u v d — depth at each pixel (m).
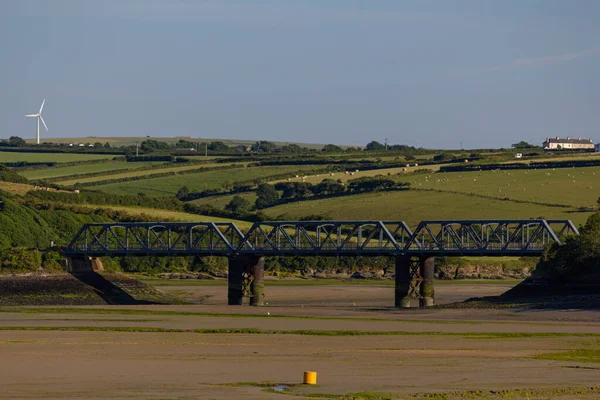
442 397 69.88
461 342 106.94
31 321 132.38
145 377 76.75
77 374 77.81
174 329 120.12
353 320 140.38
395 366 85.44
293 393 70.56
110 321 133.75
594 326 128.88
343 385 74.38
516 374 81.62
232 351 95.56
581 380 79.06
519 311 153.50
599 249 166.50
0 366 81.62
